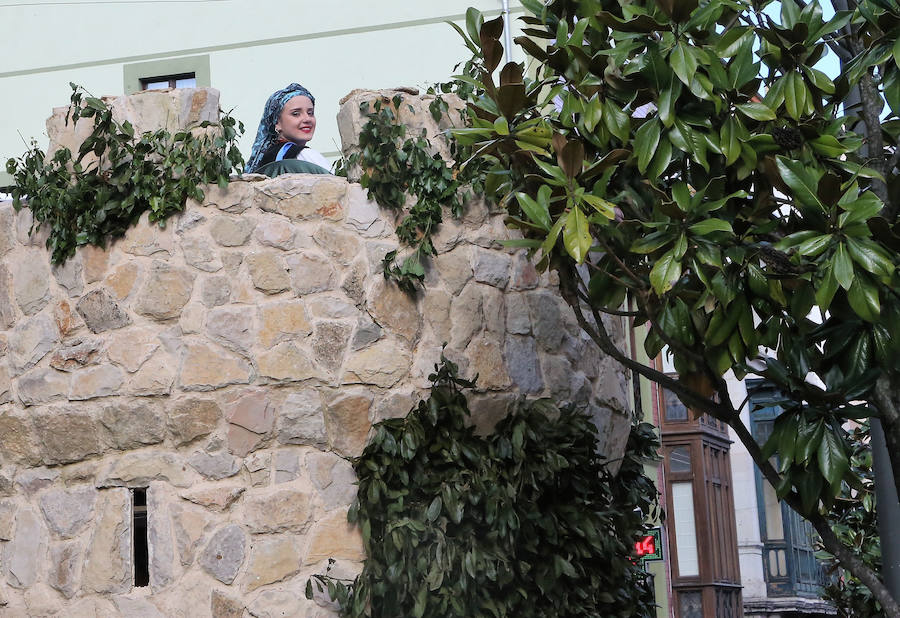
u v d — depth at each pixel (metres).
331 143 12.58
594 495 7.89
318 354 7.20
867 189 5.88
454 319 7.48
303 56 12.80
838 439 5.34
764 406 5.54
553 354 7.88
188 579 7.00
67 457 7.25
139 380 7.16
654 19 5.55
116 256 7.31
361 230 7.38
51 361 7.32
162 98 7.43
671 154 5.65
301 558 7.04
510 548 7.15
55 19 13.32
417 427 7.18
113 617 7.02
